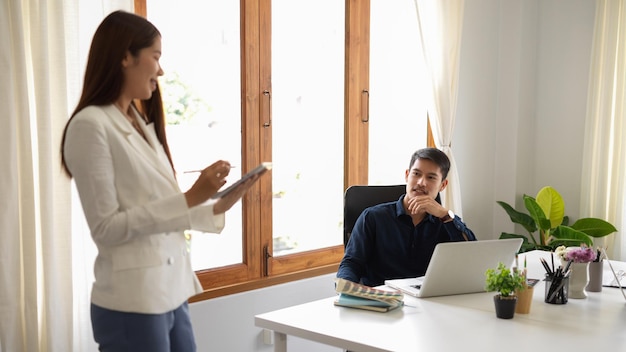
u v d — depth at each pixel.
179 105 2.95
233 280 3.15
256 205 3.24
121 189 1.55
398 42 3.97
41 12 2.20
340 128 3.69
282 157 3.41
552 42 4.74
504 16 4.62
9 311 2.15
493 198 4.74
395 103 4.00
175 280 1.63
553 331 1.84
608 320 1.97
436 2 3.89
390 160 4.00
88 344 2.43
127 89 1.61
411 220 2.59
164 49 2.88
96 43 1.57
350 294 2.07
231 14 3.12
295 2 3.40
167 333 1.61
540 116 4.83
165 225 1.52
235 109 3.17
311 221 3.59
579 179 4.65
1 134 2.11
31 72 2.25
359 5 3.67
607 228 4.18
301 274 3.42
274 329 1.91
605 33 4.30
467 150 4.46
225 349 3.08
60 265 2.32
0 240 2.12
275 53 3.33
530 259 2.86
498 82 4.67
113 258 1.54
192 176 3.01
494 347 1.70
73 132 1.50
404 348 1.68
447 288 2.20
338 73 3.65
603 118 4.34
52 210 2.25
